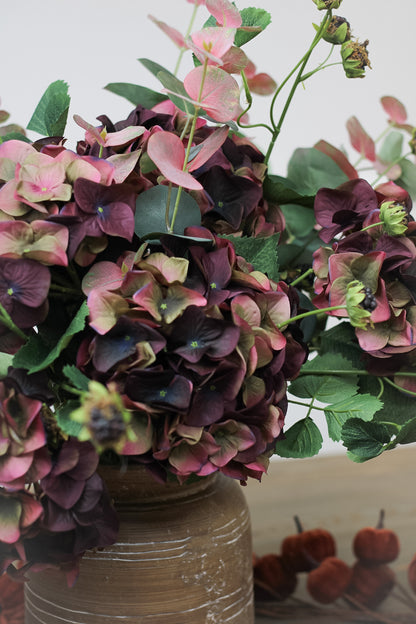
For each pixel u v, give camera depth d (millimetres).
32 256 738
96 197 763
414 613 1097
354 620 1096
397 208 817
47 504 750
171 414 751
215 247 782
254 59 1459
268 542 1162
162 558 820
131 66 1409
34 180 764
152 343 736
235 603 866
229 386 750
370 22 1512
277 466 1343
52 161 772
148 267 743
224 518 860
